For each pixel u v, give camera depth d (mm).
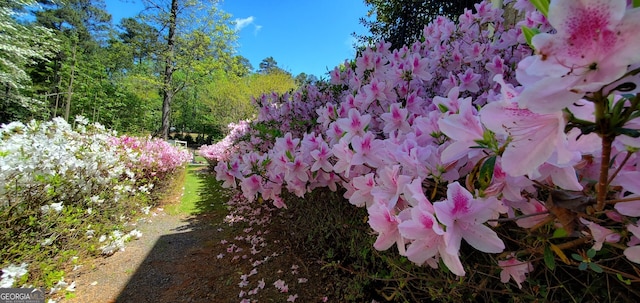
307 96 2834
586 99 386
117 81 19516
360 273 1682
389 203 833
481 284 998
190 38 12672
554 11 327
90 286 2275
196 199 5336
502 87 490
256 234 3219
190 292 2195
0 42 9234
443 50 2059
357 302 1820
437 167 827
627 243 623
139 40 12500
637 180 533
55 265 2203
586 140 517
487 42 2057
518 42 1739
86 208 2766
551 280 992
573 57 328
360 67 2020
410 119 1434
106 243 2877
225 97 15516
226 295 2137
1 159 2053
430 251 660
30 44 10703
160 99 22031
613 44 310
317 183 1624
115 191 3125
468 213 645
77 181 2643
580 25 320
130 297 2143
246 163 1853
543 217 722
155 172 4527
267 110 3213
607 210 555
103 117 19094
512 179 685
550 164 597
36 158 2295
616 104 365
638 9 296
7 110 14812
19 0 9625
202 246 3045
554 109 339
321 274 2270
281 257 2631
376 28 4875
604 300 859
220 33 13234
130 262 2680
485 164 617
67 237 2400
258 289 2160
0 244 1960
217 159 8242
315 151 1410
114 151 3605
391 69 1835
